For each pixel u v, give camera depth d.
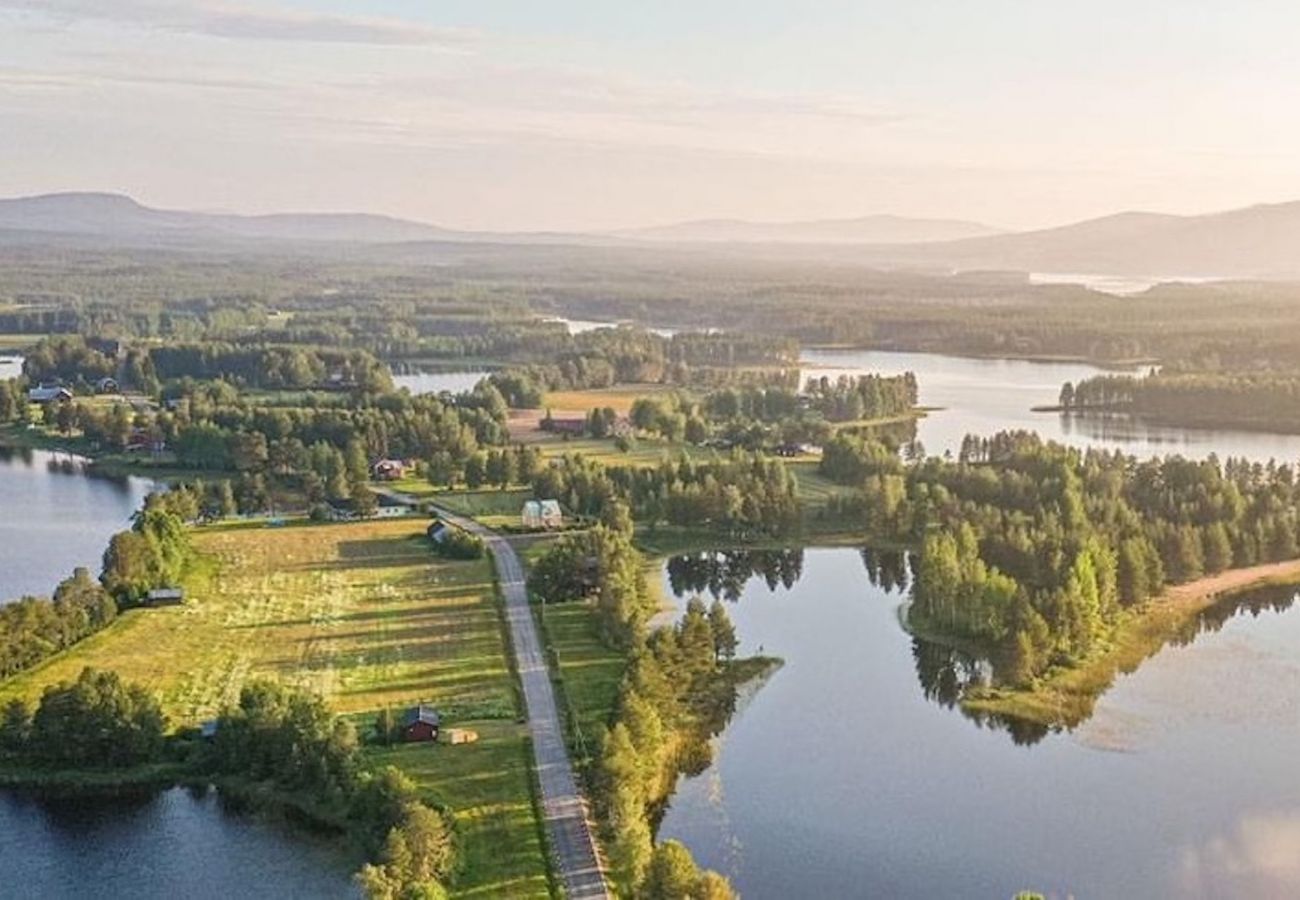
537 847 130.75
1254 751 164.75
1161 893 132.38
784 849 139.88
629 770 137.75
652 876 115.44
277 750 149.88
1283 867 137.50
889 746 166.50
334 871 132.50
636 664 166.25
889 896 131.12
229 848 137.25
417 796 135.50
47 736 153.88
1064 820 146.88
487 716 164.12
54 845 138.50
